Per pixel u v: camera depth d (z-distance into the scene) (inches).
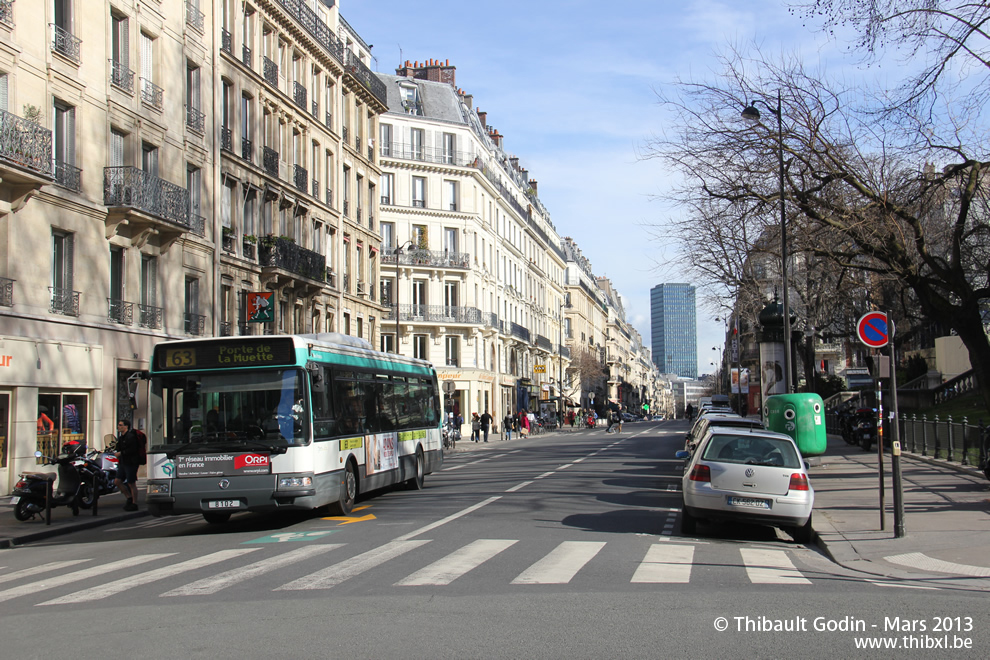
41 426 898.1
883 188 786.2
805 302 1448.1
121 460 743.1
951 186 790.5
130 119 1064.2
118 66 1050.7
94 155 991.6
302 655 247.4
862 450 1242.6
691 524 535.2
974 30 633.6
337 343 677.9
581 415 3998.5
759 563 424.2
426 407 912.9
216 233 1272.1
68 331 934.4
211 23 1284.4
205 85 1263.5
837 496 689.0
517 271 3309.5
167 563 443.5
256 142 1422.2
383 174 2490.2
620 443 1857.8
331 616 297.4
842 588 353.7
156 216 1056.8
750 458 518.0
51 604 341.4
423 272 2519.7
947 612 303.6
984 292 765.3
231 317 1327.5
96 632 283.7
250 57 1423.5
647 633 270.5
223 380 590.2
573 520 588.7
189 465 577.9
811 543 513.0
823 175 788.6
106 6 1021.2
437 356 2527.1
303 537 527.5
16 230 863.1
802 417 947.3
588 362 4429.1
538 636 266.4
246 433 581.0
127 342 1042.7
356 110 1910.7
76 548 546.6
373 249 1988.2
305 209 1593.3
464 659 241.4
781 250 877.2
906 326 1502.2
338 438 637.9
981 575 381.7
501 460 1376.7
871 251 778.2
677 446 1660.9
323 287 1598.2
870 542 471.8
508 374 3036.4
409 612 301.7
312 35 1621.6
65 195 932.6
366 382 725.3
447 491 832.3
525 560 417.7
